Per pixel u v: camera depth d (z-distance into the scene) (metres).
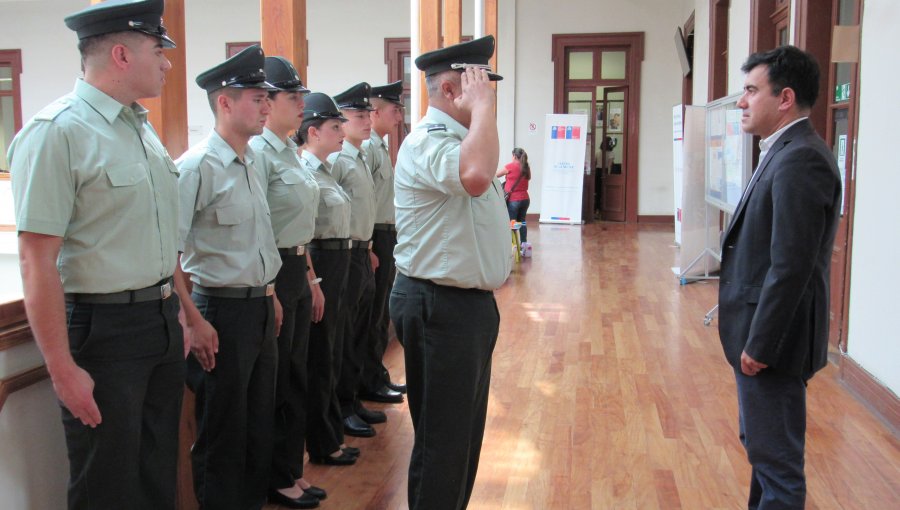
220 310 2.49
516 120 14.80
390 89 4.25
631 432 3.79
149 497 2.02
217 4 15.17
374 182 4.22
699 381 4.63
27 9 15.05
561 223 14.31
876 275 3.98
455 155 2.06
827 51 5.32
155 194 1.95
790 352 2.18
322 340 3.33
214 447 2.56
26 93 15.26
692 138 7.96
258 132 2.51
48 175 1.72
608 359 5.16
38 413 2.10
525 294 7.51
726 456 3.48
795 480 2.20
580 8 14.41
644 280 8.23
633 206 14.65
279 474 2.98
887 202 3.83
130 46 1.86
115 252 1.85
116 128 1.88
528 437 3.73
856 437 3.62
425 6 5.94
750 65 2.31
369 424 3.93
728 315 2.33
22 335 2.02
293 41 3.39
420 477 2.30
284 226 2.86
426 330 2.26
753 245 2.26
